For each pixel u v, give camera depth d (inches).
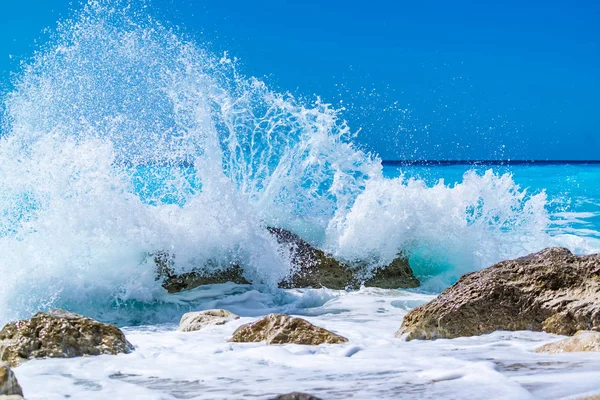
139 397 124.9
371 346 176.7
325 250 339.9
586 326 183.0
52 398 127.1
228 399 118.0
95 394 129.9
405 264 343.9
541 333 185.6
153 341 195.5
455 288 200.1
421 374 132.4
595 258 199.6
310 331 181.9
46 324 174.2
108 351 172.4
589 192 827.4
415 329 189.9
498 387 115.3
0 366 115.6
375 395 115.6
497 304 192.2
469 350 165.6
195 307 285.6
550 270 197.3
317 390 121.8
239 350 174.1
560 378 119.1
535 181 971.3
